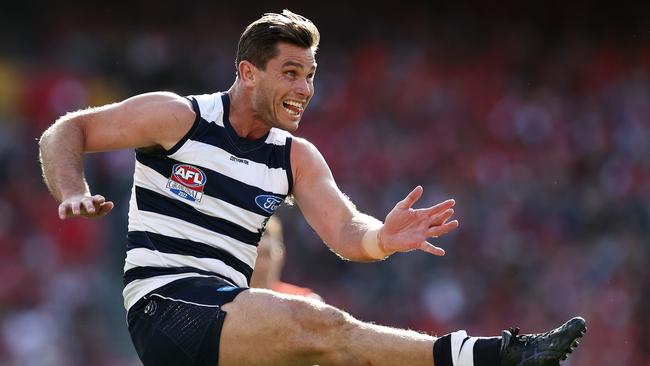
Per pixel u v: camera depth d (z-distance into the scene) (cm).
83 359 5372
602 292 5819
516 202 6688
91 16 8700
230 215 1547
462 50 8981
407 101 7938
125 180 6066
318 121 7694
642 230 6316
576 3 9169
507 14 9250
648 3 9044
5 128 6988
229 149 1552
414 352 1351
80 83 7644
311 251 5822
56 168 1472
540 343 1312
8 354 5309
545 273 6062
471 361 1328
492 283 6000
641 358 5441
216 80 8019
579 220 6525
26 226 6228
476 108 7912
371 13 9306
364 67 8412
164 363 1477
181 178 1535
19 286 5778
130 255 1550
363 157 7306
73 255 5891
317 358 1384
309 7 9319
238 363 1419
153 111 1520
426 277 5841
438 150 7425
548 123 7681
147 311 1501
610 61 8681
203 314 1441
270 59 1538
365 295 5738
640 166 7075
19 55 8150
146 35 8706
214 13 9056
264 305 1412
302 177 1617
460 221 6469
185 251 1523
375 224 1541
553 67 8688
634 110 7750
